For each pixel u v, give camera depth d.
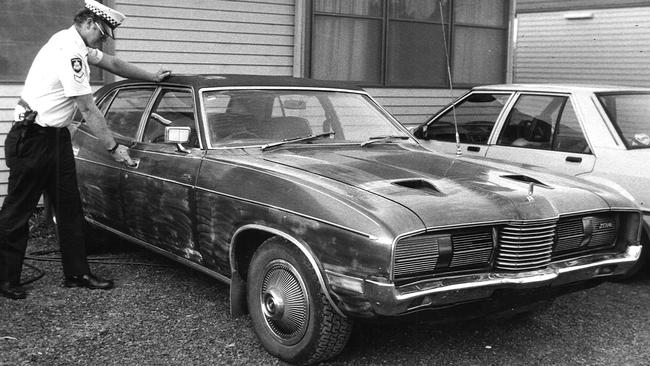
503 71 10.38
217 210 4.02
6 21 6.62
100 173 5.16
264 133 4.55
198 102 4.51
